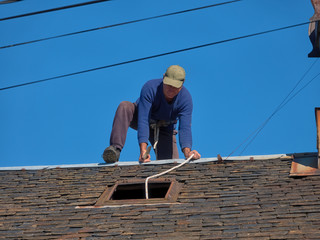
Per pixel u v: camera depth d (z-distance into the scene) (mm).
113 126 13500
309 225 9156
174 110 13547
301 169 11469
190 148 12922
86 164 13195
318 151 11461
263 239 8906
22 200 11562
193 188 11273
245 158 12469
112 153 13016
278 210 9812
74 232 9859
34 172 13117
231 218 9750
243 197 10539
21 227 10320
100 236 9609
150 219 10023
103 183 11984
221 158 12438
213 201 10547
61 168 13195
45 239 9766
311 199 10047
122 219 10164
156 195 12336
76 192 11641
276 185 10922
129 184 11820
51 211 10898
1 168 13406
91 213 10578
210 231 9359
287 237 8859
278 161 12180
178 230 9508
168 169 12414
